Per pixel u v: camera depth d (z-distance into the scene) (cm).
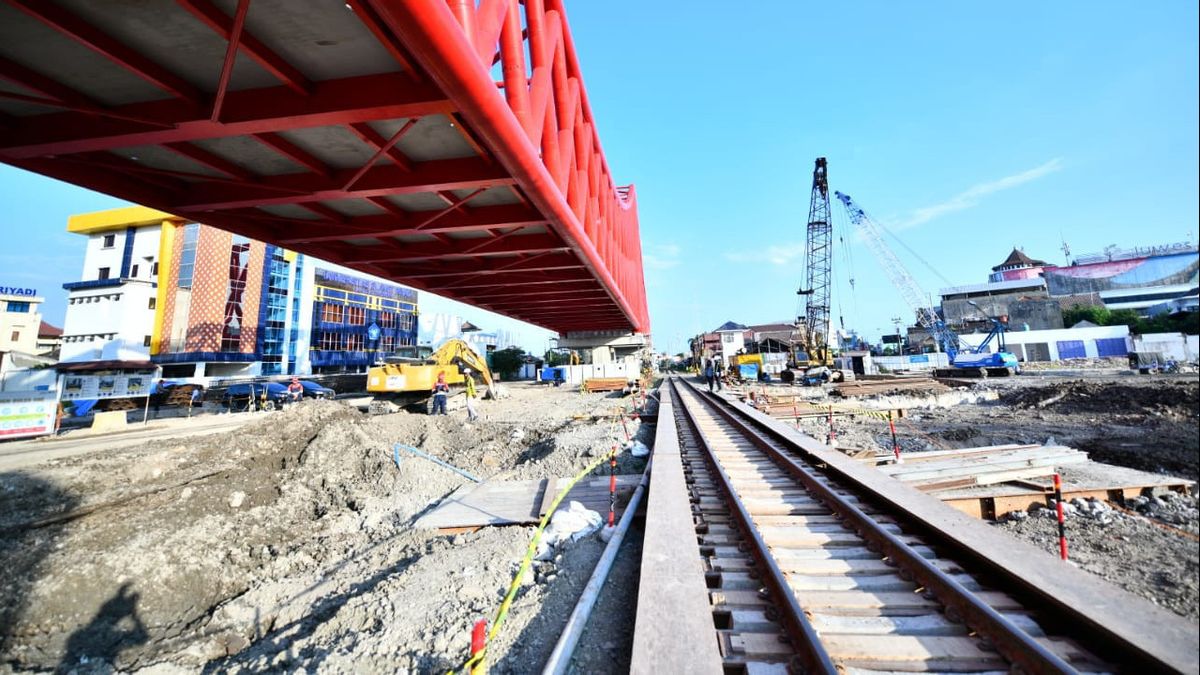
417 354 6838
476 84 741
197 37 711
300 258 5997
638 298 4816
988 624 390
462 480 1235
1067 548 448
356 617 602
